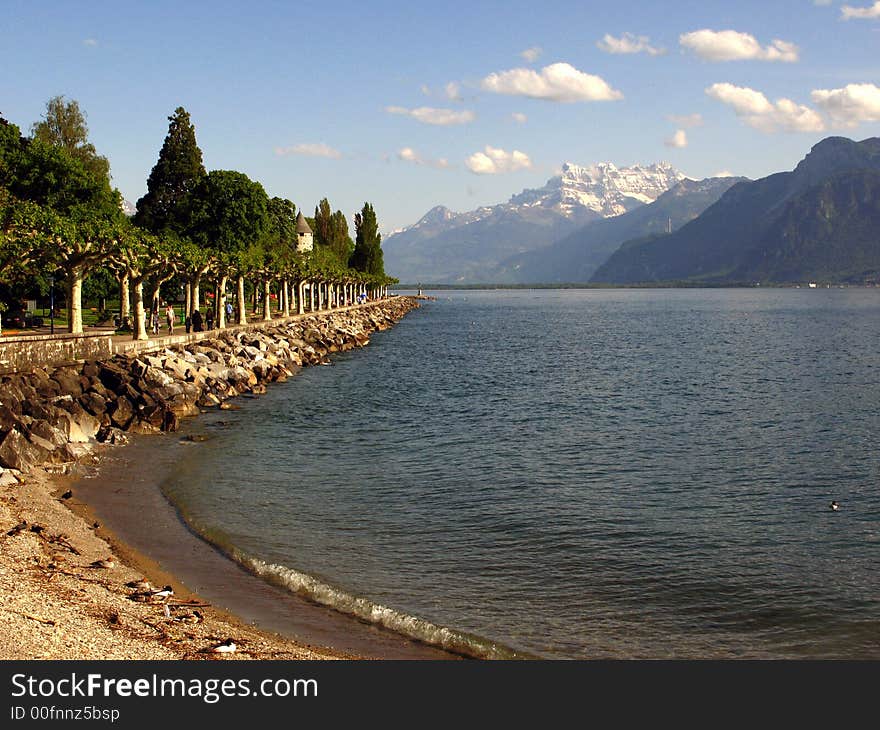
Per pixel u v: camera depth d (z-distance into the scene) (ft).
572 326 496.23
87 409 130.62
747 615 63.26
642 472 111.24
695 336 406.00
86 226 151.94
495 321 555.69
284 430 139.03
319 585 65.46
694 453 124.36
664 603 65.16
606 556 75.82
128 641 50.62
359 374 230.68
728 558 75.87
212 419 147.95
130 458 111.34
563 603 64.54
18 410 114.01
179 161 345.10
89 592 58.75
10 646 47.01
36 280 206.18
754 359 285.64
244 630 55.83
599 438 136.36
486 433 139.95
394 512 89.15
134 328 181.68
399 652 54.39
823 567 73.92
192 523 81.71
